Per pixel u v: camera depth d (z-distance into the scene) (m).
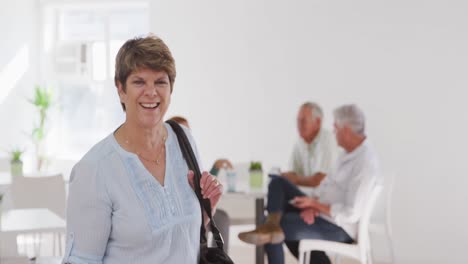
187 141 1.62
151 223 1.47
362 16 5.36
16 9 6.66
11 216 3.40
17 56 6.68
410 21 5.18
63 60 6.94
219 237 1.61
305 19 5.59
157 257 1.49
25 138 6.78
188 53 6.11
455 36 5.05
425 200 5.15
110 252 1.50
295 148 4.77
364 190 3.69
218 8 5.96
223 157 5.99
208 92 6.03
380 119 5.30
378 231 4.30
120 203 1.46
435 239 5.12
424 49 5.14
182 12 6.12
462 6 5.02
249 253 5.61
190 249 1.54
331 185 3.91
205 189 1.58
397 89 5.24
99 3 6.65
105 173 1.47
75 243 1.47
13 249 3.01
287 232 3.95
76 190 1.47
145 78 1.47
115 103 6.86
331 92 5.50
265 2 5.75
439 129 5.11
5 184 4.57
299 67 5.63
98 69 6.87
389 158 5.27
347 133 3.83
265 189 4.37
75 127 7.01
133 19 6.73
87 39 6.92
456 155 5.05
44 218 3.34
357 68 5.39
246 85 5.86
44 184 4.27
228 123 5.95
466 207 5.02
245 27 5.85
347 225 3.81
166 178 1.54
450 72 5.07
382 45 5.29
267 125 5.79
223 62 5.96
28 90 6.84
